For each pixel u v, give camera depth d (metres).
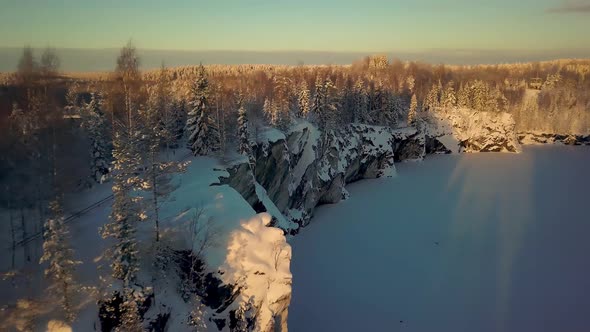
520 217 79.50
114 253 31.05
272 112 83.31
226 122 68.94
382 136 112.88
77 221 41.34
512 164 123.44
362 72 183.50
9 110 42.12
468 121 144.00
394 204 88.00
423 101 145.62
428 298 52.12
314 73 159.50
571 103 179.12
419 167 119.75
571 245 67.25
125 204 31.94
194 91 61.06
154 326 32.47
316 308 49.69
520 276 57.44
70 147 47.28
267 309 35.69
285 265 38.22
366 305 50.44
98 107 55.94
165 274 36.03
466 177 108.38
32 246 37.34
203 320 34.84
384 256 63.41
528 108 166.38
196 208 41.56
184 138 71.88
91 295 31.06
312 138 87.38
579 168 118.56
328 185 88.56
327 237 71.06
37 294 31.69
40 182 40.25
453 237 70.38
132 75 53.88
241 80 121.62
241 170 60.03
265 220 42.38
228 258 36.88
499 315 48.75
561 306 50.53
